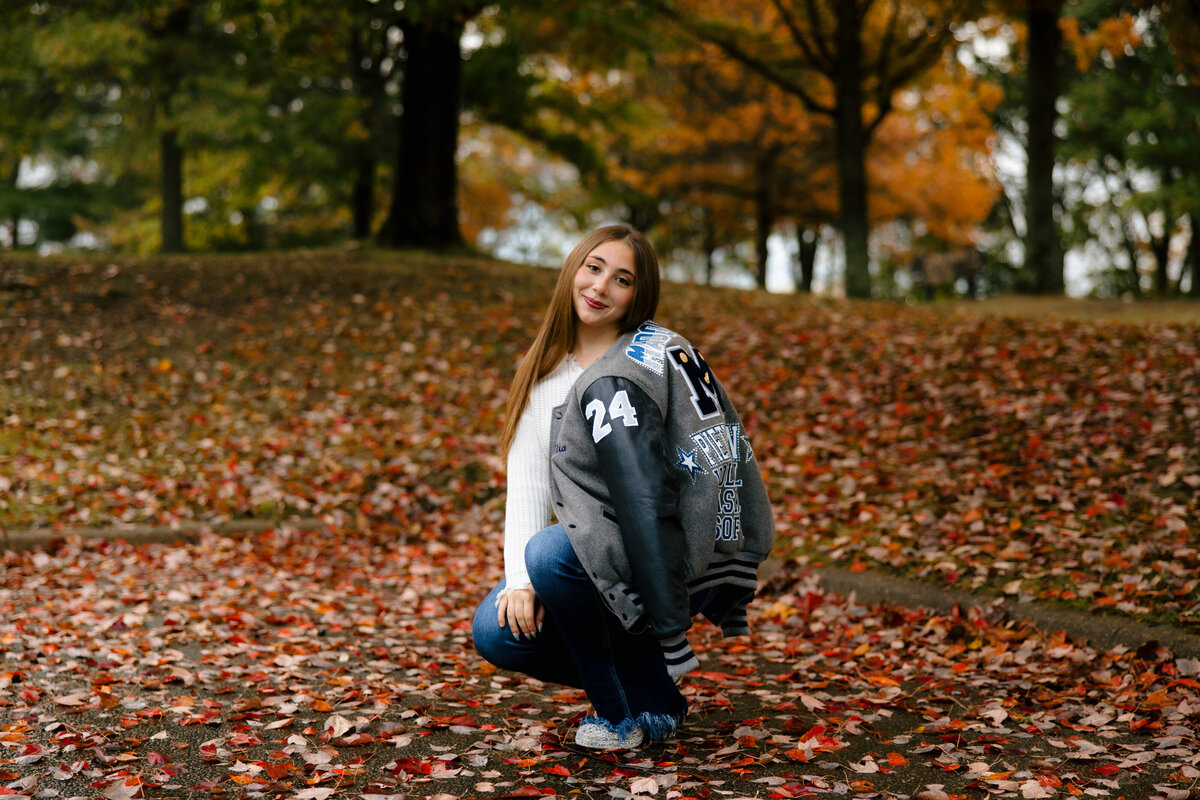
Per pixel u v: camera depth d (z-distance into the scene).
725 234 28.50
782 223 27.80
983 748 2.74
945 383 7.76
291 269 11.80
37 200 29.86
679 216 27.75
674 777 2.43
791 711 3.14
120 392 8.41
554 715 3.07
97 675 3.38
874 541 5.24
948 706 3.20
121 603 4.55
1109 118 22.61
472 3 11.81
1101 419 6.38
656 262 2.57
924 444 6.64
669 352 2.45
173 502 6.67
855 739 2.85
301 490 7.01
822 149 23.17
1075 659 3.66
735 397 8.20
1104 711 3.04
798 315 10.82
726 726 2.94
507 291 11.48
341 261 12.46
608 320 2.54
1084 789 2.42
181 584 4.99
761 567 5.34
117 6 15.41
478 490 7.11
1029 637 3.97
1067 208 27.67
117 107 19.73
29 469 6.86
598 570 2.31
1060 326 9.16
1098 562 4.42
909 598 4.59
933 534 5.16
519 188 26.17
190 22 17.88
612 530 2.32
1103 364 7.58
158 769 2.51
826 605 4.71
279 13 12.19
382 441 7.80
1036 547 4.73
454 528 6.64
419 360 9.34
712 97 22.59
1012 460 6.05
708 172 23.73
